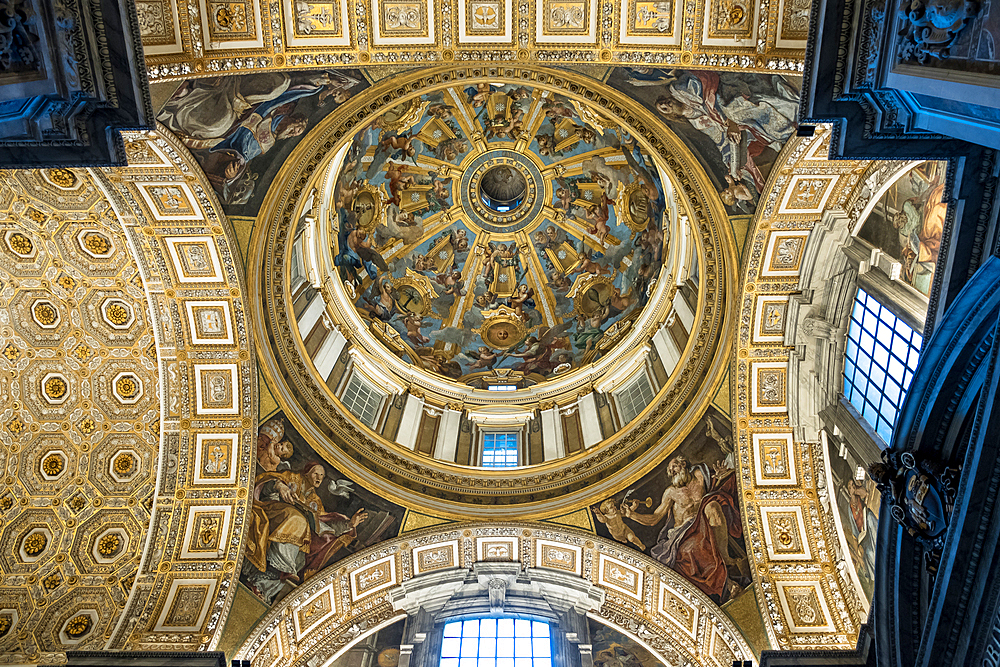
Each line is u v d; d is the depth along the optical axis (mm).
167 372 19703
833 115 9086
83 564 18969
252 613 17984
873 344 16031
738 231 18078
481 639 20047
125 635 17016
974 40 6703
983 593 8922
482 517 21047
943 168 13422
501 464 24328
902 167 14797
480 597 21047
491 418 26406
